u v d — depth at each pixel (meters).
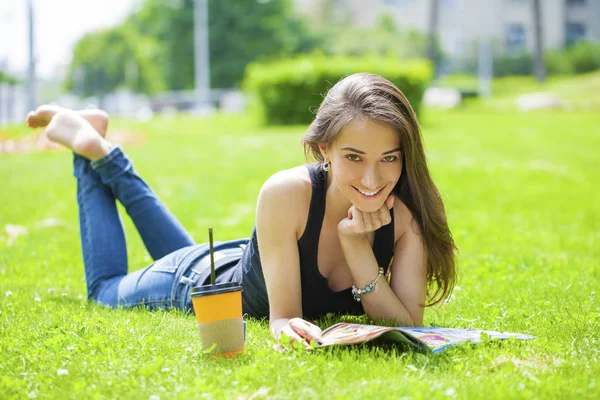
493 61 65.31
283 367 3.60
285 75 26.16
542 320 4.74
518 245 8.65
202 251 5.21
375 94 3.92
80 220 5.75
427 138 21.39
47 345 4.10
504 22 68.19
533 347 3.98
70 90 114.75
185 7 72.44
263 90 26.58
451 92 38.88
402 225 4.45
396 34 69.69
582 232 9.98
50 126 5.72
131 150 18.95
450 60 67.75
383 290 4.39
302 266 4.42
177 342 4.18
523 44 68.31
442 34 68.81
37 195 12.52
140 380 3.52
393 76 26.06
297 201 4.29
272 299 4.36
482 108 34.72
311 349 3.88
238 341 3.84
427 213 4.36
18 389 3.47
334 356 3.79
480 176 15.29
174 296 5.15
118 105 84.62
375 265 4.39
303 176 4.32
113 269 5.61
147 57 97.81
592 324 4.61
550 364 3.74
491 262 7.23
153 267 5.34
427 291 4.73
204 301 3.78
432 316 5.10
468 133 23.02
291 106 26.36
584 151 19.83
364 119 3.87
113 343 4.09
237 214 11.09
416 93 26.45
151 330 4.45
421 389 3.30
